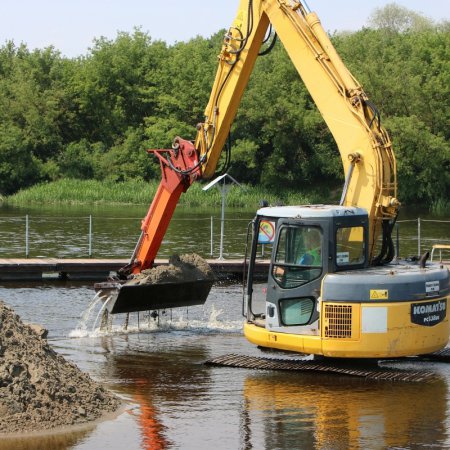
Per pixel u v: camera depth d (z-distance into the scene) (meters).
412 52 90.19
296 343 17.58
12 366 14.17
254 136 88.06
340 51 90.12
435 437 13.74
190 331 22.14
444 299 17.80
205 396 16.00
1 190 89.12
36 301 25.91
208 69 94.44
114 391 16.25
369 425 14.34
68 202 78.69
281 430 14.06
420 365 18.69
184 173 21.33
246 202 74.62
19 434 13.37
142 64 99.56
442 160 79.00
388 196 18.69
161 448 13.14
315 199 84.94
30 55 100.94
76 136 98.44
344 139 18.98
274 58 90.94
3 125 89.81
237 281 30.45
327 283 17.14
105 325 21.84
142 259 22.02
